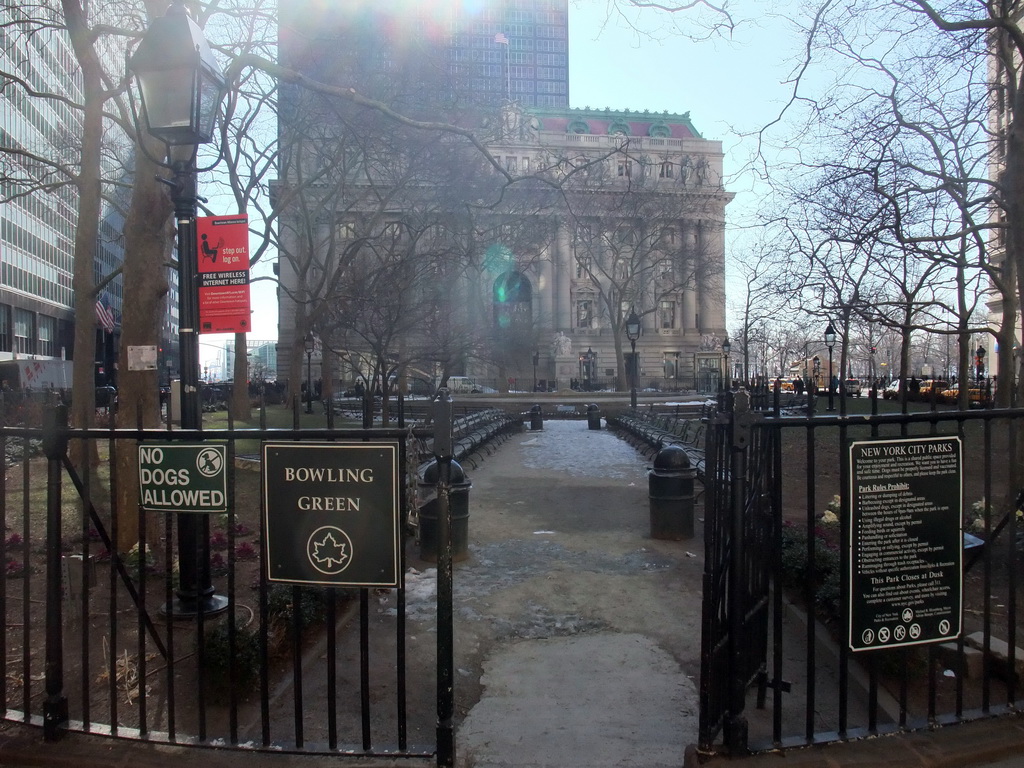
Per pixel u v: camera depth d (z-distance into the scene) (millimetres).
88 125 13617
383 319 16750
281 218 32844
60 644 3818
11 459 15000
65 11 9227
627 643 5609
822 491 12031
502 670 5121
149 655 5176
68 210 47531
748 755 3514
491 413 26688
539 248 33438
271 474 3633
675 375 76312
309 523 3604
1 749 3666
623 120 76562
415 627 5969
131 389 7609
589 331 75375
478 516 10578
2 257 48625
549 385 64625
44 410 3789
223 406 34938
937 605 3734
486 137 21188
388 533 3549
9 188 26812
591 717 4375
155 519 7781
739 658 3520
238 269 6477
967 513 8656
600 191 24766
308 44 15688
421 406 28875
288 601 5488
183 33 5496
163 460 3756
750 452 4129
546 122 72562
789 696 4559
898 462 3641
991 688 4562
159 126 5629
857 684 4691
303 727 4086
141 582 3760
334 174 27438
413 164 19938
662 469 9055
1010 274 16000
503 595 6809
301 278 24000
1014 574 4035
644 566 7797
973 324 24516
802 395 34031
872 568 3639
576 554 8320
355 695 4680
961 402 4203
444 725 3502
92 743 3721
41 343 57750
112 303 70125
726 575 3869
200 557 5941
